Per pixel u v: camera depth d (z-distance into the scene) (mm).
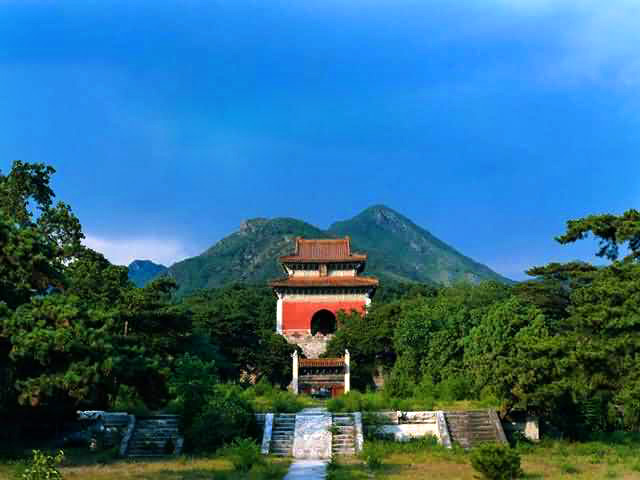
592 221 46719
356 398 41875
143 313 48000
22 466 26734
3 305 27391
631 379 34156
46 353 26062
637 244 44062
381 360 68188
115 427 36281
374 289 78000
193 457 32094
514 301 44406
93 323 29547
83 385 26453
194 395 35062
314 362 62188
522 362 36438
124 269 50594
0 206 44312
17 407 30031
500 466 25562
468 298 61281
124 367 30203
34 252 30328
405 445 35031
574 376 35906
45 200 47500
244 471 28266
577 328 38812
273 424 37031
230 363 62938
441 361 51625
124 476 26312
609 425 40969
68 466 29172
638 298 35031
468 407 40312
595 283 38688
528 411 38188
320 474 27859
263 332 72500
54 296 28609
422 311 56875
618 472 28203
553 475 27297
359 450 33750
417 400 43156
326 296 76812
